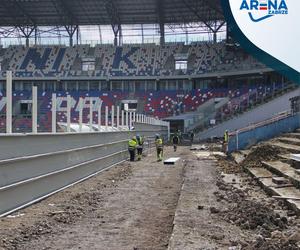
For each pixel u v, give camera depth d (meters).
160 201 12.45
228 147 30.12
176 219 9.36
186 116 65.12
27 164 11.01
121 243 7.93
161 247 7.67
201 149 42.06
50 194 12.67
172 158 29.33
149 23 78.56
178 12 71.62
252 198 12.20
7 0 67.50
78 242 7.96
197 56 73.06
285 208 10.55
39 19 76.75
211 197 12.51
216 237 7.80
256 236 7.92
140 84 72.44
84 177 17.09
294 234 7.36
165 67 72.75
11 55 77.94
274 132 31.97
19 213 10.16
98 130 21.38
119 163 25.50
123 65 73.81
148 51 76.12
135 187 15.41
